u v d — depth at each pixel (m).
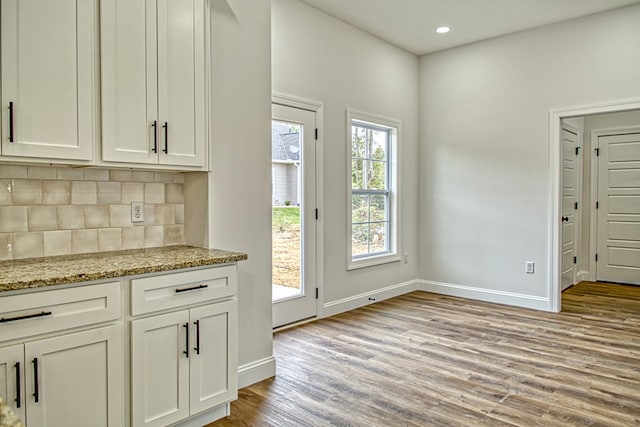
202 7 2.36
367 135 4.75
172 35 2.22
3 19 1.69
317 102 4.00
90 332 1.74
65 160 1.87
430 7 3.94
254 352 2.71
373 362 3.03
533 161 4.47
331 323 3.95
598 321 4.01
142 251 2.37
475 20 4.22
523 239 4.55
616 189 5.71
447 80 5.08
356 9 3.99
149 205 2.51
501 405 2.40
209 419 2.22
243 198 2.64
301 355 3.16
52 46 1.82
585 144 5.86
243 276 2.65
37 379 1.60
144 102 2.12
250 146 2.68
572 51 4.19
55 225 2.16
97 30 1.96
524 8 3.94
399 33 4.57
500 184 4.71
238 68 2.61
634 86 3.86
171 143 2.22
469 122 4.92
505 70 4.63
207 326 2.14
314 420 2.25
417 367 2.94
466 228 4.98
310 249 4.00
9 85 1.71
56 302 1.64
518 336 3.58
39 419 1.61
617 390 2.58
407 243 5.24
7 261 2.00
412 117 5.26
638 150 5.52
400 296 5.06
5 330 1.53
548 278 4.39
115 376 1.82
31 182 2.08
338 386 2.65
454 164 5.06
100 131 1.98
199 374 2.12
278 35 3.64
